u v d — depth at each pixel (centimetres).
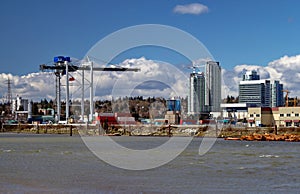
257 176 3491
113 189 2923
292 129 11981
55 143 8138
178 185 3067
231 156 5281
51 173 3669
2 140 9556
